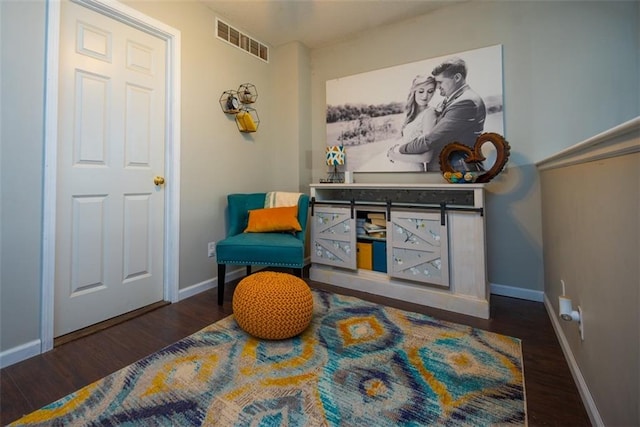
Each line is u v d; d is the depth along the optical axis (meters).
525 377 1.27
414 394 1.17
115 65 1.80
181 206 2.18
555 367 1.34
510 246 2.24
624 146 0.76
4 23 1.32
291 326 1.53
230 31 2.56
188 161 2.22
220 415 1.06
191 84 2.22
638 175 0.70
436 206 2.03
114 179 1.83
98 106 1.74
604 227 0.92
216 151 2.45
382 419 1.04
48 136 1.46
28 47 1.39
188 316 1.89
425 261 2.06
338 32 2.77
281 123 3.05
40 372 1.31
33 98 1.41
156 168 2.06
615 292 0.84
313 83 3.13
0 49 1.31
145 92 1.97
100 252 1.77
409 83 2.56
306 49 3.05
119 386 1.21
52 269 1.50
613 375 0.86
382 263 2.36
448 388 1.20
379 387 1.21
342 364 1.36
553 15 2.05
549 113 2.08
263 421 1.03
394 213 2.18
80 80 1.65
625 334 0.78
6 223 1.35
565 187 1.41
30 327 1.42
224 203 2.54
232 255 2.07
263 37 2.86
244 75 2.71
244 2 2.29
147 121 1.99
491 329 1.71
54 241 1.50
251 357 1.42
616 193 0.83
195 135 2.27
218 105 2.46
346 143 2.88
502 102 2.21
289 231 2.38
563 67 2.03
